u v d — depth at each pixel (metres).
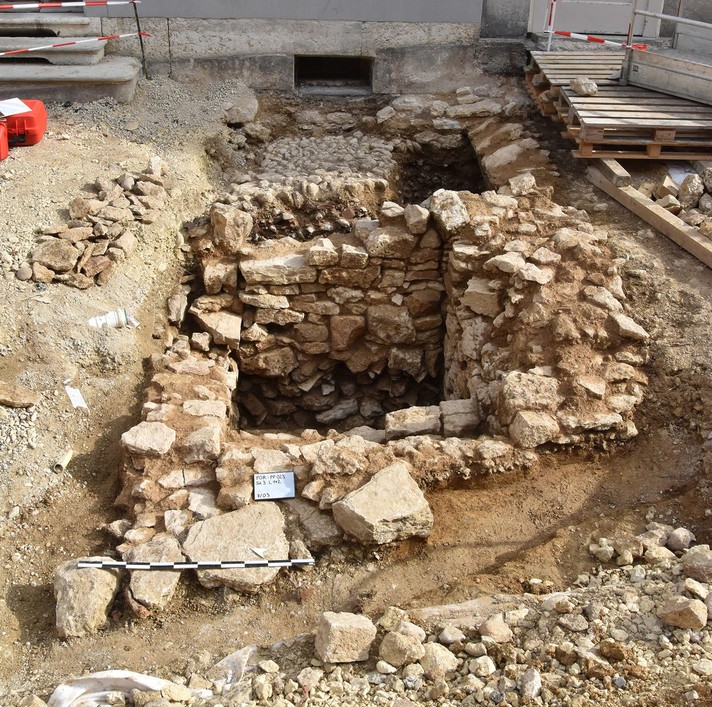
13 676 3.89
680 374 5.25
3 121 7.16
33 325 5.52
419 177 8.41
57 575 4.17
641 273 5.89
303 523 4.46
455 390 6.47
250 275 6.50
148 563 4.18
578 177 7.28
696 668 3.48
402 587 4.27
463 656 3.76
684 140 6.93
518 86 8.80
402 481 4.49
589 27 9.02
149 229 6.52
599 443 4.93
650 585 4.03
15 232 6.16
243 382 7.01
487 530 4.56
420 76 8.89
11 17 8.38
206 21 8.57
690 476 4.79
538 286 5.69
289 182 7.44
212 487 4.67
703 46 8.02
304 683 3.69
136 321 5.91
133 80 8.26
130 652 3.98
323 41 8.72
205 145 7.89
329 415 7.31
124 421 5.29
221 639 4.05
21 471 4.83
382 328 6.83
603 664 3.52
